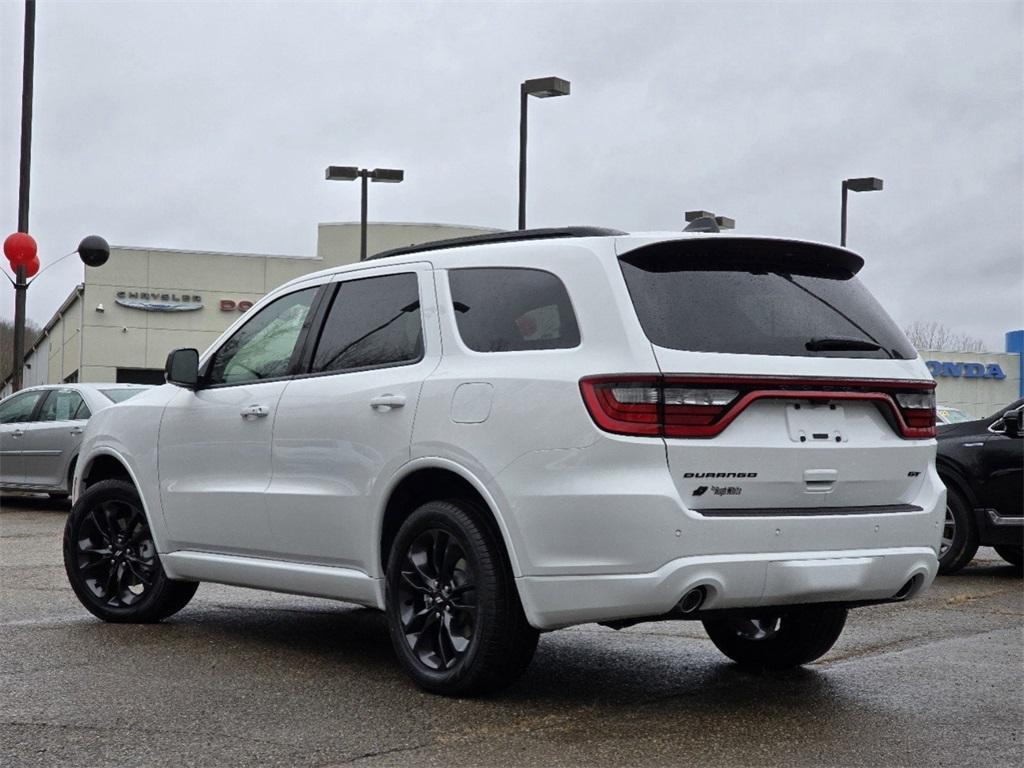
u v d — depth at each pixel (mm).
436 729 4715
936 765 4332
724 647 6012
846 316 5215
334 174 26141
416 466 5258
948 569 10180
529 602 4840
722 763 4324
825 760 4379
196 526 6504
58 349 52188
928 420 5340
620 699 5262
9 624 6980
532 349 4996
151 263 41750
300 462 5879
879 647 6582
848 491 5031
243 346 6488
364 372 5672
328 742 4516
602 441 4641
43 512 15062
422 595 5371
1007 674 5855
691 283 4926
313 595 5910
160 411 6762
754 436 4785
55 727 4691
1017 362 48438
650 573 4578
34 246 20688
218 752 4375
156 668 5777
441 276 5516
